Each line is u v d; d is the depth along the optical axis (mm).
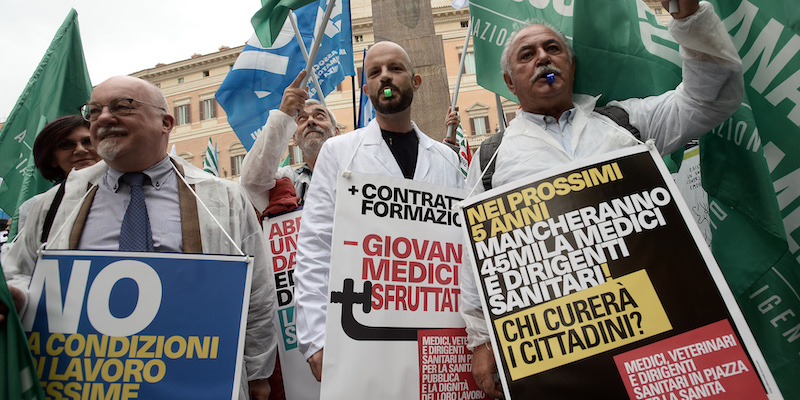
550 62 2209
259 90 4191
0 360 1636
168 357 1804
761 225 2195
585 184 1911
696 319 1672
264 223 3066
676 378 1621
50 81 3512
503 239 1932
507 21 2939
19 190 3400
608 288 1763
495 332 1831
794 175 2248
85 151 2959
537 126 2232
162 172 2295
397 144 2547
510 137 2266
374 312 2014
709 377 1604
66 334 1781
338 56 4359
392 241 2129
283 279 2924
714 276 1714
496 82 2939
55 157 2957
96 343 1782
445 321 2113
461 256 2240
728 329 1642
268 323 2365
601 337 1711
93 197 2209
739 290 2223
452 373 2055
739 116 2279
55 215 2150
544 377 1720
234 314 1902
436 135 5227
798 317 2184
